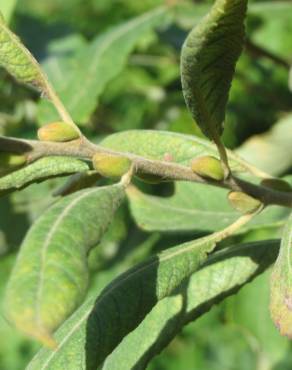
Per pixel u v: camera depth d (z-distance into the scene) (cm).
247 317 34
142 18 37
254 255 23
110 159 19
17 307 14
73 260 16
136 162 19
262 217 27
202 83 19
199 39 18
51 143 18
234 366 54
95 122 40
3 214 36
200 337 54
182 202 28
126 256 36
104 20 53
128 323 20
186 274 20
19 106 38
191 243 21
